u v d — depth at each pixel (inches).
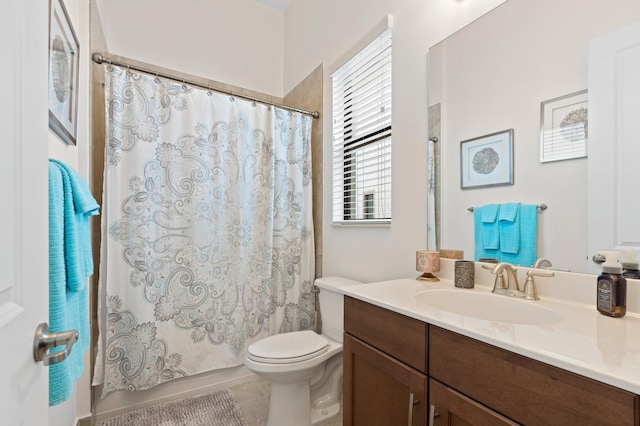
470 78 50.0
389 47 65.6
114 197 62.5
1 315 17.3
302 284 86.1
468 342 29.4
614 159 35.3
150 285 65.6
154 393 68.9
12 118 19.2
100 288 61.8
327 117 84.7
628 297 33.2
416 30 58.5
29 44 21.5
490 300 42.1
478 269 48.4
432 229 55.5
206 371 72.4
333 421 63.5
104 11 75.5
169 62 87.7
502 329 29.1
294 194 85.6
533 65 42.5
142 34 84.0
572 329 29.0
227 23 97.7
